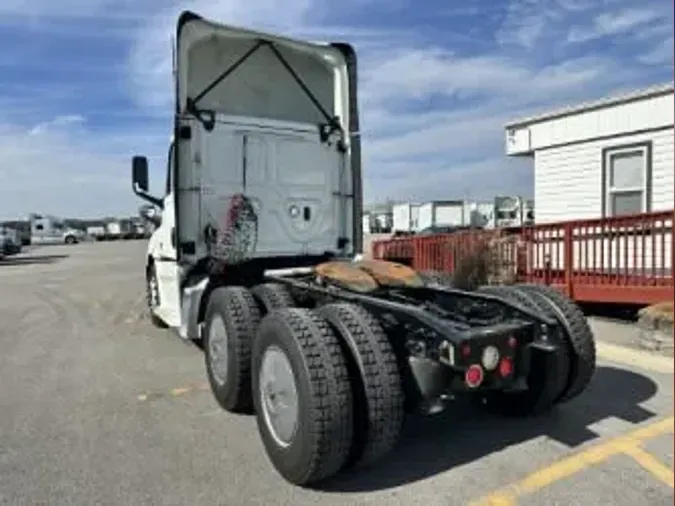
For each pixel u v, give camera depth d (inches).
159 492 142.2
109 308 445.4
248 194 257.1
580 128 443.5
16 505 136.3
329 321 152.9
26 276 784.9
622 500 133.6
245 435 178.2
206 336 213.6
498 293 191.5
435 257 436.1
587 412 189.2
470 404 199.5
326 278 201.2
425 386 151.3
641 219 334.6
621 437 168.7
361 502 136.2
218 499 138.6
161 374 247.3
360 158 280.7
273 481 147.6
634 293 327.0
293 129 266.8
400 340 157.2
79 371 254.8
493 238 405.4
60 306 463.8
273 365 153.3
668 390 208.8
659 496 135.1
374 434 143.0
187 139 246.4
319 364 140.9
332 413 138.7
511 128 498.9
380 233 2279.8
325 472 141.3
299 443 141.4
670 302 280.7
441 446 166.4
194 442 172.9
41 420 192.5
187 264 247.9
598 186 435.5
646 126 400.5
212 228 251.1
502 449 163.3
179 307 250.8
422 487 142.6
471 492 139.5
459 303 190.5
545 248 380.8
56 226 2753.4
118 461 159.9
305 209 268.8
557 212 466.0
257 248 257.4
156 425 187.2
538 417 185.8
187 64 247.6
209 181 250.5
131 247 1819.6
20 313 429.7
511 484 142.9
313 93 280.8
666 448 160.4
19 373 253.1
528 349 162.7
